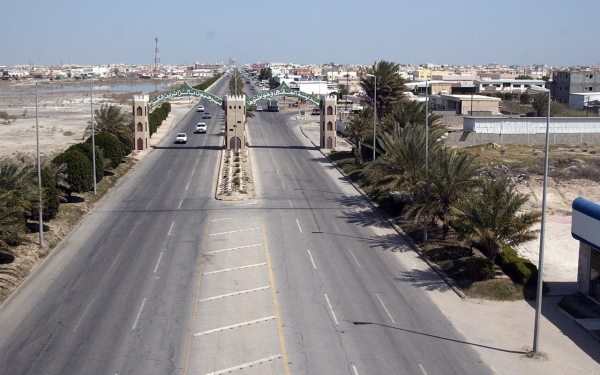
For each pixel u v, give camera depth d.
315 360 22.70
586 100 117.56
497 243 31.39
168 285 30.75
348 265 34.19
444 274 32.62
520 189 52.62
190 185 56.38
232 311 27.44
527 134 78.06
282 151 78.06
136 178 59.75
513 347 24.20
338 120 102.31
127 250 36.66
